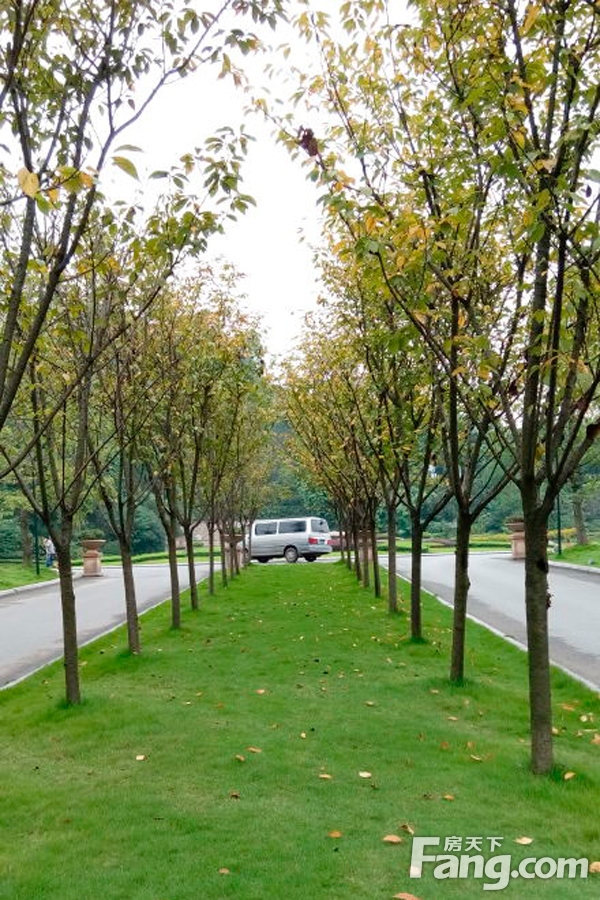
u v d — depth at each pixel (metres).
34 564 39.03
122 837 4.37
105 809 4.82
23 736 6.71
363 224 5.29
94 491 13.26
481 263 6.45
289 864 3.97
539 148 4.76
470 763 5.57
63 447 7.95
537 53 4.88
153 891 3.72
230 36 4.27
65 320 6.55
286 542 35.16
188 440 13.94
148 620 14.53
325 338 13.53
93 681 9.03
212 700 7.53
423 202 6.46
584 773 5.24
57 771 5.68
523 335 6.25
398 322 8.29
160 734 6.41
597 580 20.84
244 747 5.93
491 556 35.28
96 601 20.50
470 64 5.29
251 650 10.24
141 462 11.95
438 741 6.06
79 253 4.94
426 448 9.93
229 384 12.52
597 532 46.59
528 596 5.51
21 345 4.88
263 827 4.45
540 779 5.18
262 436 20.06
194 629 12.49
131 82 4.37
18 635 14.65
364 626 12.12
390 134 6.60
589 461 11.36
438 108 6.26
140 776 5.42
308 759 5.64
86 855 4.16
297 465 27.05
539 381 5.18
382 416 9.95
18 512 40.44
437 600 15.98
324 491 29.05
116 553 54.59
